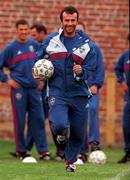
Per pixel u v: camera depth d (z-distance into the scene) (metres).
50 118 23.48
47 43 23.84
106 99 40.47
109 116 40.41
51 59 23.64
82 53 23.50
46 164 28.48
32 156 33.31
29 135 33.56
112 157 34.00
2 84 40.88
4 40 41.22
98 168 26.80
